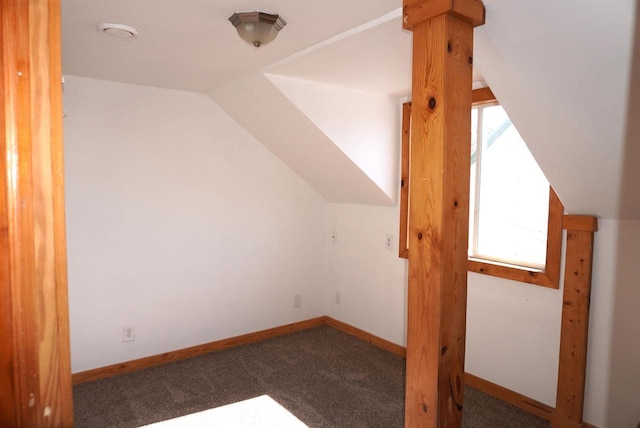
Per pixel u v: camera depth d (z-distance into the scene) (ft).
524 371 8.71
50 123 2.43
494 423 8.17
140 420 8.23
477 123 9.70
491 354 9.28
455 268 4.87
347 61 8.00
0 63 2.28
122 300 10.04
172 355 10.82
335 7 5.80
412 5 4.89
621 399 7.38
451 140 4.72
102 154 9.64
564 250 8.00
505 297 8.98
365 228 12.35
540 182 8.89
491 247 9.74
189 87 10.35
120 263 9.98
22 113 2.33
